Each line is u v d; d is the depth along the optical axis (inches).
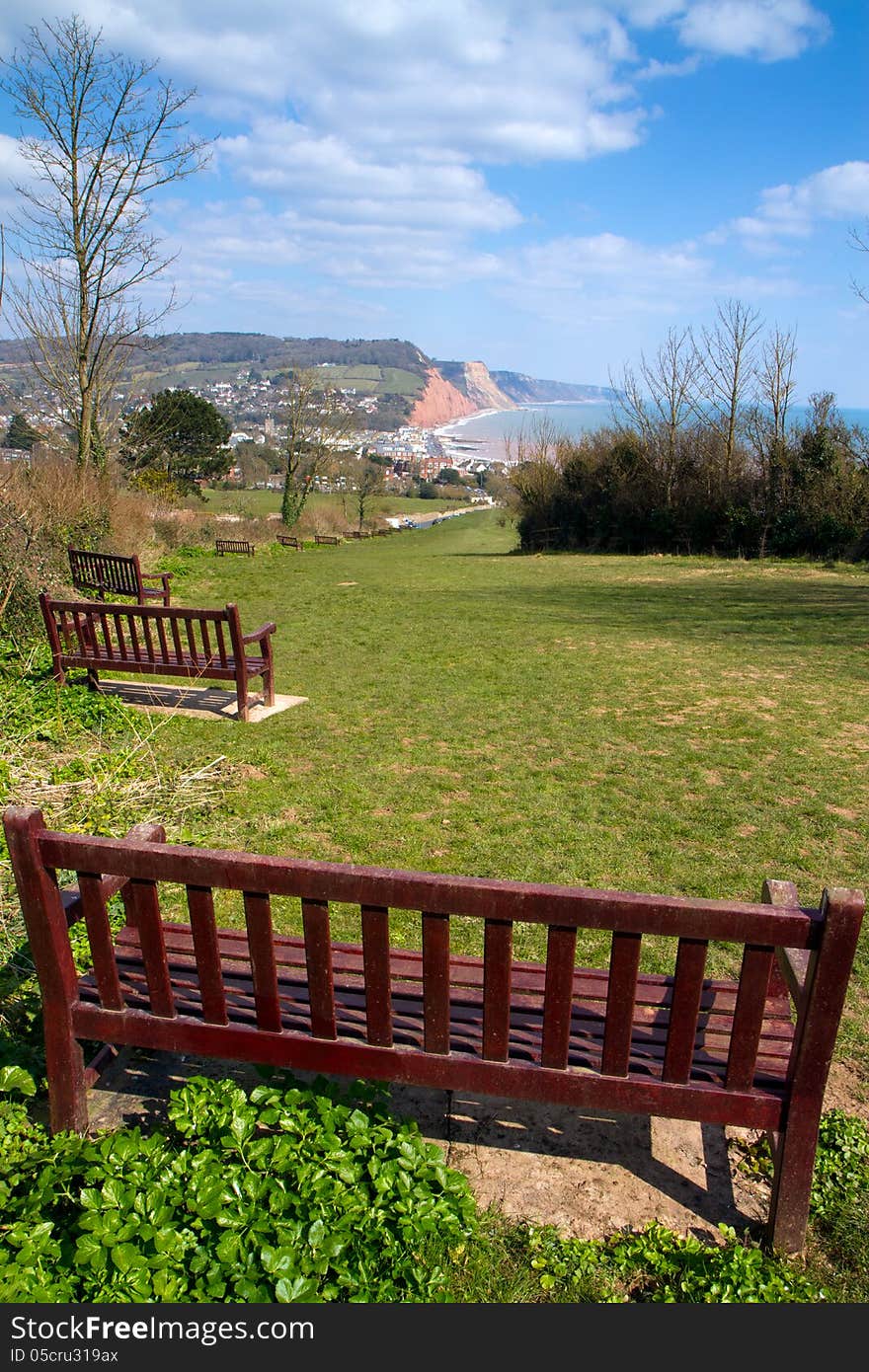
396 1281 85.3
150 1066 120.0
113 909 158.7
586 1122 111.3
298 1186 90.4
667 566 877.2
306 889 90.1
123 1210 87.7
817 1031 82.9
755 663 395.2
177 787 229.8
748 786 237.3
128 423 845.8
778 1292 84.4
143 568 714.2
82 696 299.3
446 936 89.2
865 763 256.4
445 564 957.2
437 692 346.0
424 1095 116.2
